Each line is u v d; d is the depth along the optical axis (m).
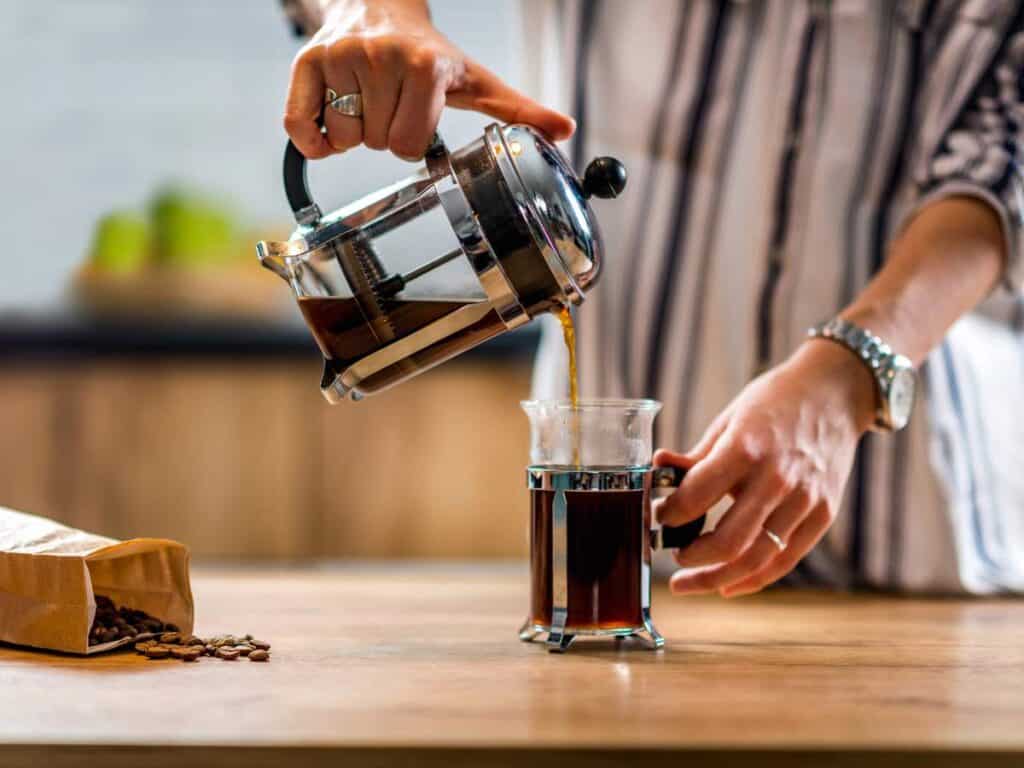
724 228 1.52
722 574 1.15
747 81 1.50
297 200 1.04
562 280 1.01
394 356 1.04
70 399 2.45
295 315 2.52
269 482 2.46
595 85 1.54
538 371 1.65
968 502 1.49
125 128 2.63
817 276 1.50
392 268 1.02
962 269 1.28
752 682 0.96
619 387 1.54
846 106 1.48
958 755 0.78
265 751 0.79
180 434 2.45
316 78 1.04
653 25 1.51
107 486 2.46
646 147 1.53
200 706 0.88
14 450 2.45
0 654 1.07
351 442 2.46
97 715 0.86
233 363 2.44
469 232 0.99
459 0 2.66
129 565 1.13
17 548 1.09
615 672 1.00
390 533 2.47
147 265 2.53
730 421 1.15
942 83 1.42
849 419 1.18
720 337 1.53
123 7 2.62
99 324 2.47
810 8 1.47
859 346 1.19
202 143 2.64
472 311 1.02
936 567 1.47
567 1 1.54
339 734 0.81
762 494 1.11
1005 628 1.22
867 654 1.08
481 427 2.45
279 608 1.31
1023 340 1.53
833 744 0.79
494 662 1.04
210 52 2.63
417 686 0.95
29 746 0.80
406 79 1.02
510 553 2.47
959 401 1.50
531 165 1.01
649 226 1.53
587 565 1.08
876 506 1.48
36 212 2.62
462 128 2.56
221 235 2.54
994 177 1.30
